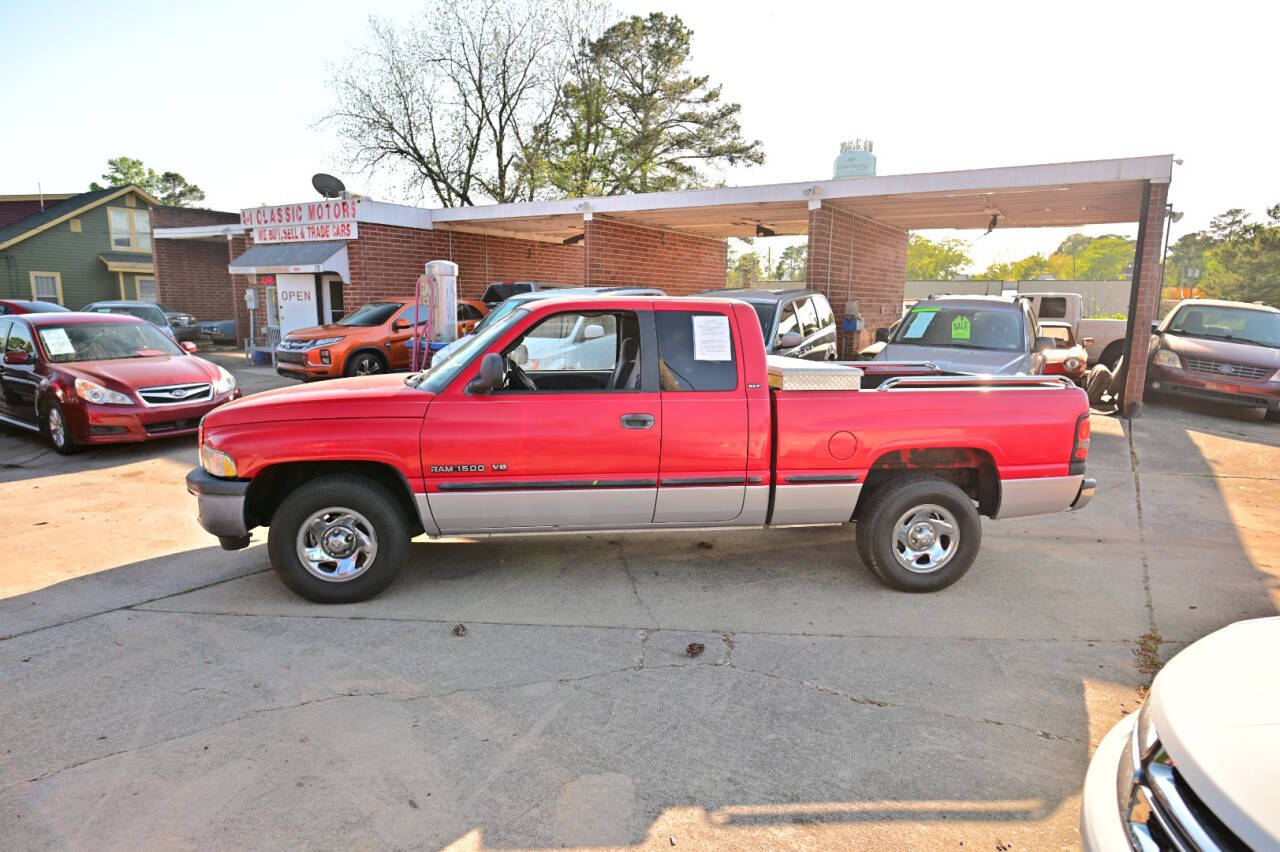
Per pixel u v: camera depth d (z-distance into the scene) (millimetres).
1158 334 12609
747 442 4625
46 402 8797
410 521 4855
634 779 3000
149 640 4156
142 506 6809
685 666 3900
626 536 5934
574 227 18156
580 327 5188
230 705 3506
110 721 3373
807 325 10336
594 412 4504
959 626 4410
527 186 31766
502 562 5355
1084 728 3387
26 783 2951
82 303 30734
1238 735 1933
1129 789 2061
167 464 8430
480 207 16375
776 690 3674
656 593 4836
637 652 4047
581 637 4215
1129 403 11047
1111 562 5535
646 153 33344
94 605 4629
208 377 9359
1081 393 4902
